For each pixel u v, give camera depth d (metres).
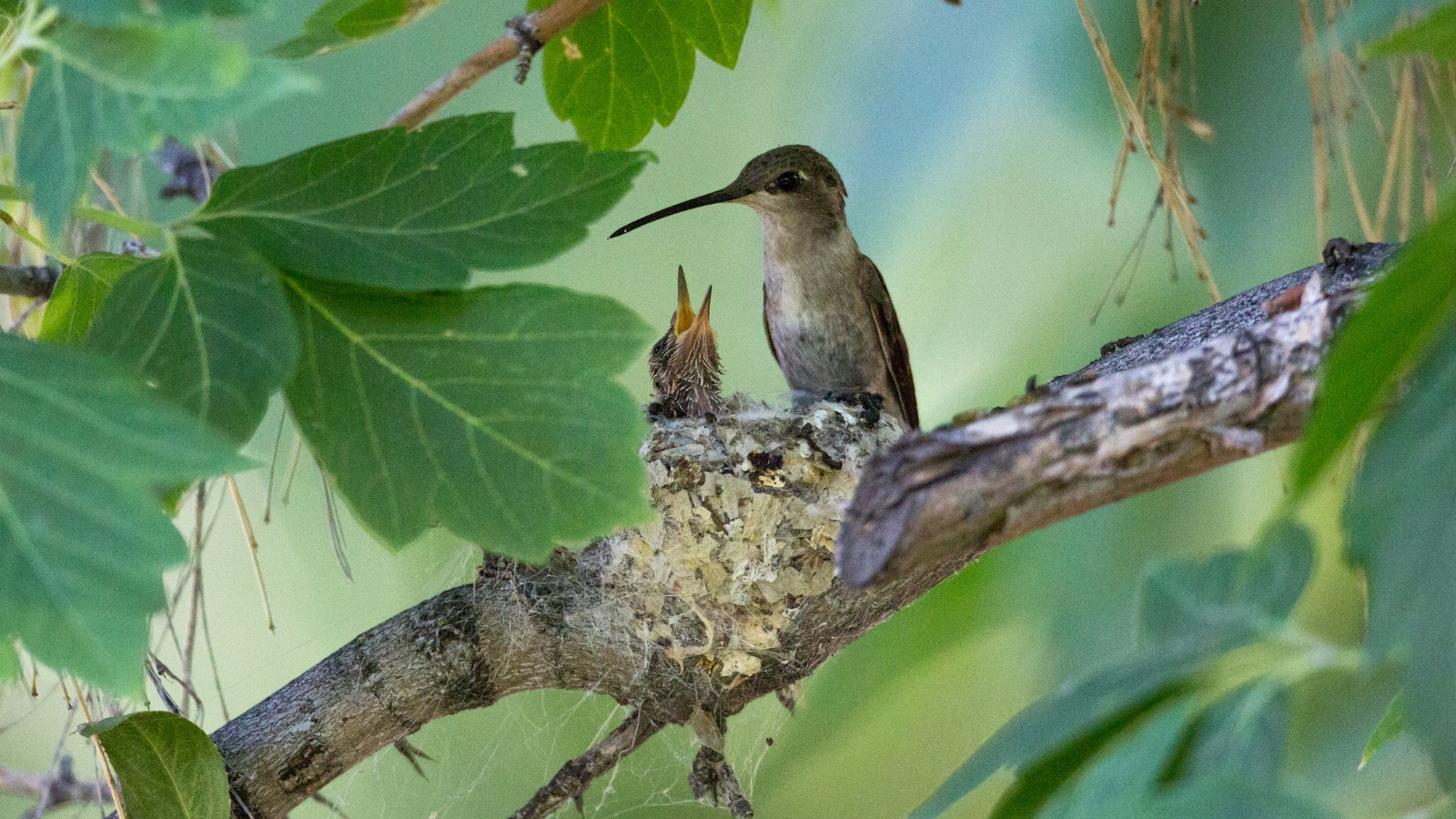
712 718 5.85
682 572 6.02
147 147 2.54
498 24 10.44
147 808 4.21
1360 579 2.53
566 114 5.68
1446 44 2.10
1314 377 2.67
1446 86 4.96
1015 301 8.70
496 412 3.13
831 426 6.82
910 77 9.53
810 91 10.35
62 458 2.55
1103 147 8.53
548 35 4.44
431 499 3.11
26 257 4.93
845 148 9.81
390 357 3.15
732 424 6.71
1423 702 1.80
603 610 5.66
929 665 8.37
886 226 9.35
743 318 11.43
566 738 9.52
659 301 11.37
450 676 5.18
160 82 2.56
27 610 2.46
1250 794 1.94
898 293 9.10
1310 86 4.66
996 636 8.21
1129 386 2.73
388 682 5.09
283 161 3.21
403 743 5.23
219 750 4.79
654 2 5.48
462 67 4.41
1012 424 2.71
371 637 5.21
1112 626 7.45
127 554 2.51
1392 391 2.03
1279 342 2.70
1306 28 4.67
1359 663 2.24
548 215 3.22
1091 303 8.32
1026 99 8.88
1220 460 2.75
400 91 10.03
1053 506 2.70
